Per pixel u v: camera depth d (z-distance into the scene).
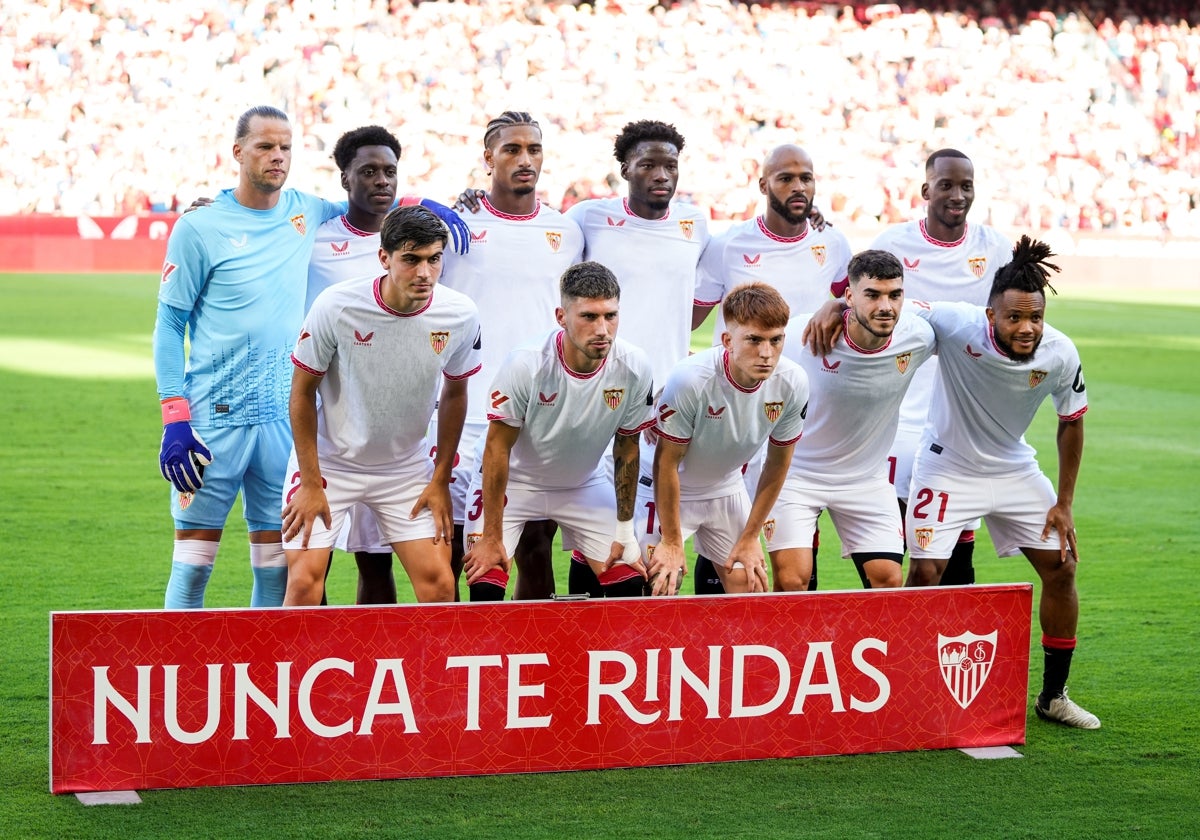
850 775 4.50
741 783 4.40
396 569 7.32
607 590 5.34
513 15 30.00
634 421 5.01
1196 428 12.05
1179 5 34.56
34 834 3.88
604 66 29.34
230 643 4.18
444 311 4.77
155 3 27.80
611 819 4.10
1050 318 21.48
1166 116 32.12
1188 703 5.30
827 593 4.57
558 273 5.93
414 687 4.32
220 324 5.31
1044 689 5.15
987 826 4.11
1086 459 10.67
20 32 26.80
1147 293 26.44
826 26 31.56
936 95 30.91
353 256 5.73
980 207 28.42
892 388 5.30
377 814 4.09
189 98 26.86
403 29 28.98
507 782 4.36
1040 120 30.98
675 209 6.16
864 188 28.20
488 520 5.01
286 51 27.97
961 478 5.42
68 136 25.89
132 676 4.14
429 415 5.02
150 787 4.20
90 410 11.64
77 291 21.28
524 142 5.74
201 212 5.29
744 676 4.55
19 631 5.82
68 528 7.77
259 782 4.25
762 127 29.45
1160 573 7.31
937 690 4.73
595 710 4.45
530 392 4.86
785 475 5.17
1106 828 4.11
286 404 5.48
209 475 5.37
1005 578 7.40
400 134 27.14
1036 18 33.56
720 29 31.03
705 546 5.61
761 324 4.69
